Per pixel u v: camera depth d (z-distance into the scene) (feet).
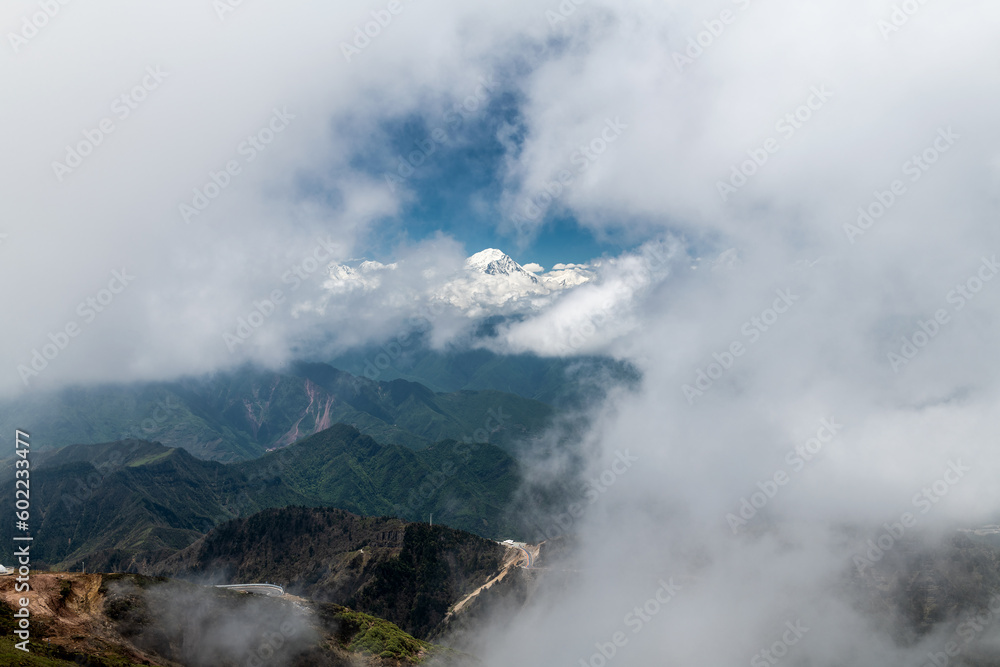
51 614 483.51
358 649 649.20
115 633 499.10
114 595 528.22
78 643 461.37
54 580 517.14
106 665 449.48
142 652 496.23
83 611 504.43
